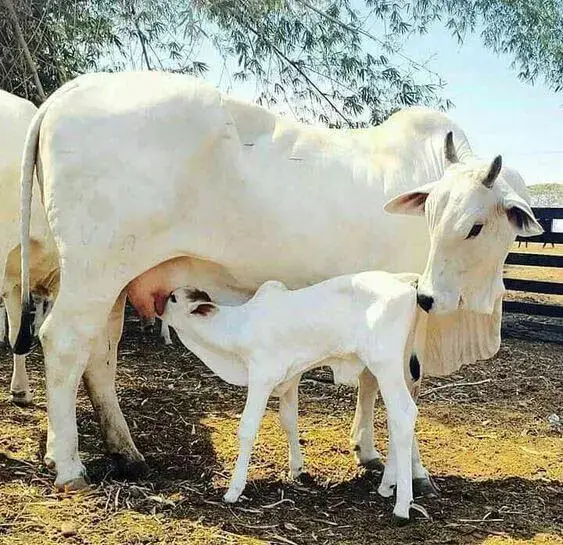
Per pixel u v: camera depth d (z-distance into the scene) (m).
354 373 4.05
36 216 4.87
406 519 3.80
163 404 5.79
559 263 9.53
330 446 4.96
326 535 3.66
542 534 3.79
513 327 9.45
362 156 4.41
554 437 5.46
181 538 3.53
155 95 4.05
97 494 3.98
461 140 4.59
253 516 3.82
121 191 3.95
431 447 5.11
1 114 4.78
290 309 3.93
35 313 7.88
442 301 3.93
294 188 4.18
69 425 4.07
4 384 6.06
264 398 3.94
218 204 4.11
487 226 3.93
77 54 9.12
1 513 3.68
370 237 4.30
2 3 8.01
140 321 8.73
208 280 4.33
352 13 10.00
